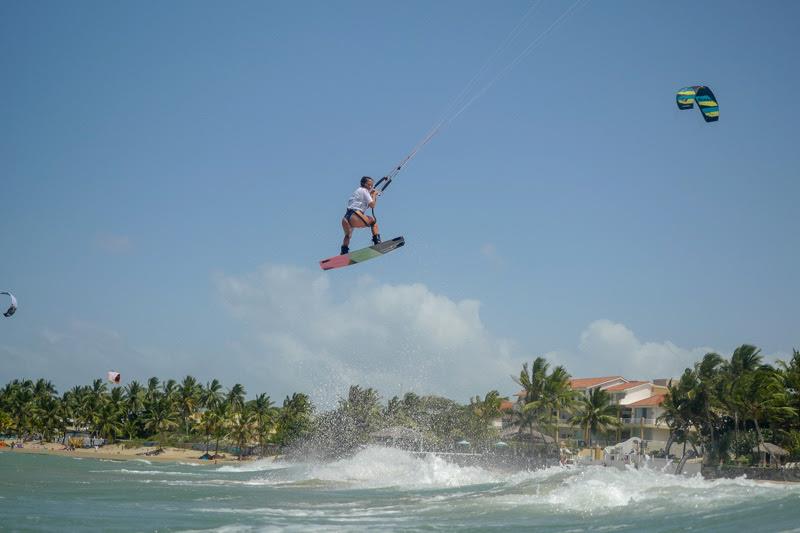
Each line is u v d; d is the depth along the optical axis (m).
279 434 147.75
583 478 30.31
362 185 22.23
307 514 27.22
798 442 75.19
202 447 163.75
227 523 24.84
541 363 105.69
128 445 165.50
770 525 18.55
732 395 79.00
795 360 80.06
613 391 126.44
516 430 102.38
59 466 83.50
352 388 88.06
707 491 24.94
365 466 49.47
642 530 19.45
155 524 24.64
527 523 21.92
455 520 23.56
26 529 23.81
